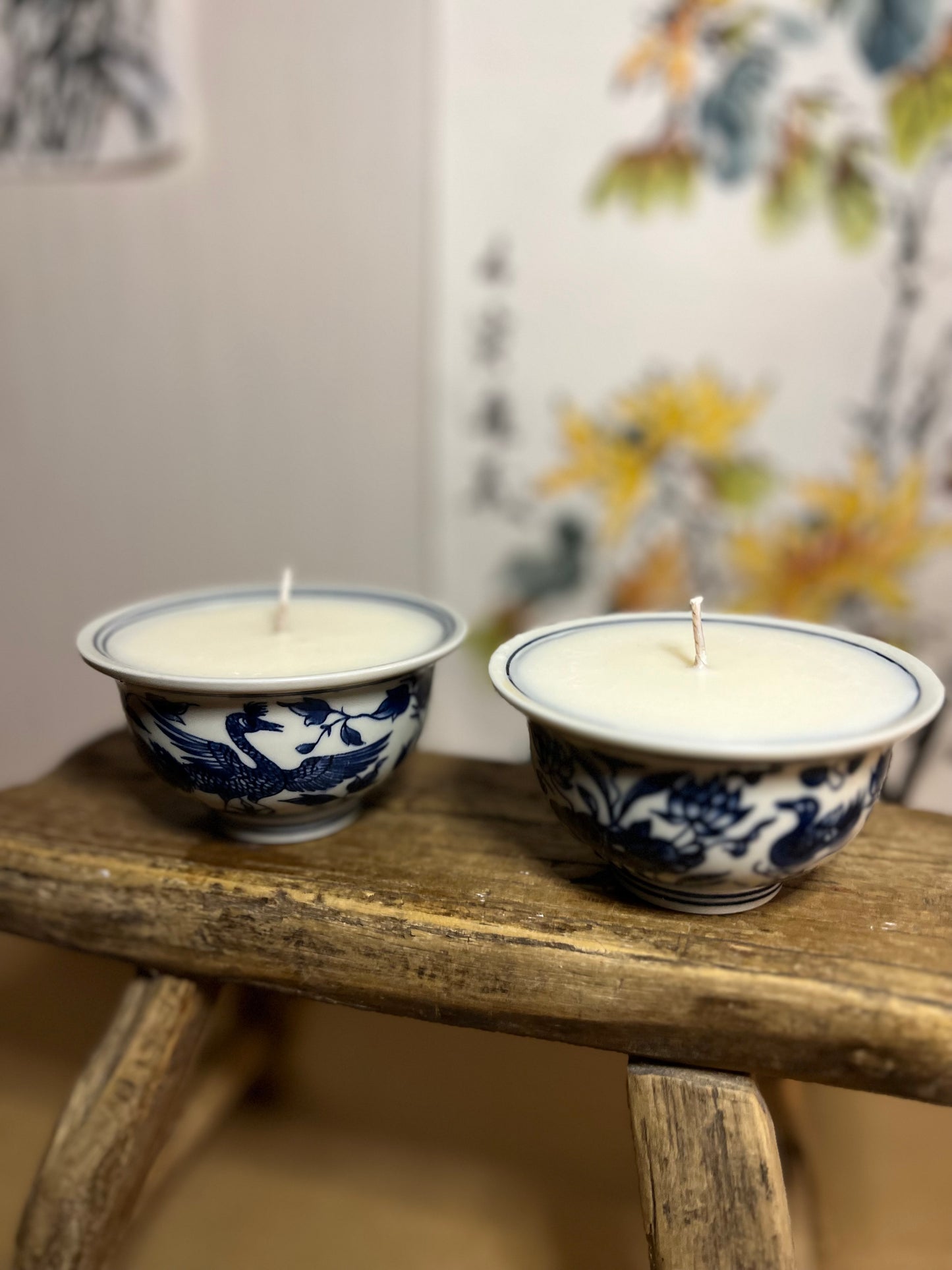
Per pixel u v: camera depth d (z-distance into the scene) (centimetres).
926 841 27
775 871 22
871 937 23
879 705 21
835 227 46
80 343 56
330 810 27
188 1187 35
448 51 47
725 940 23
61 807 30
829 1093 39
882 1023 21
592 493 52
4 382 58
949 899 24
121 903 26
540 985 23
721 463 50
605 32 46
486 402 52
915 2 42
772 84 44
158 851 27
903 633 50
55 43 51
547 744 23
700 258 47
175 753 25
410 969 24
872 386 47
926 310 46
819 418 48
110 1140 27
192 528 58
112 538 60
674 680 23
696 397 49
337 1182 35
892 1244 33
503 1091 40
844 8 43
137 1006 28
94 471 59
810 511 50
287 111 50
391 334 52
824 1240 33
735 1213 22
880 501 49
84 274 55
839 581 50
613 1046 23
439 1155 36
